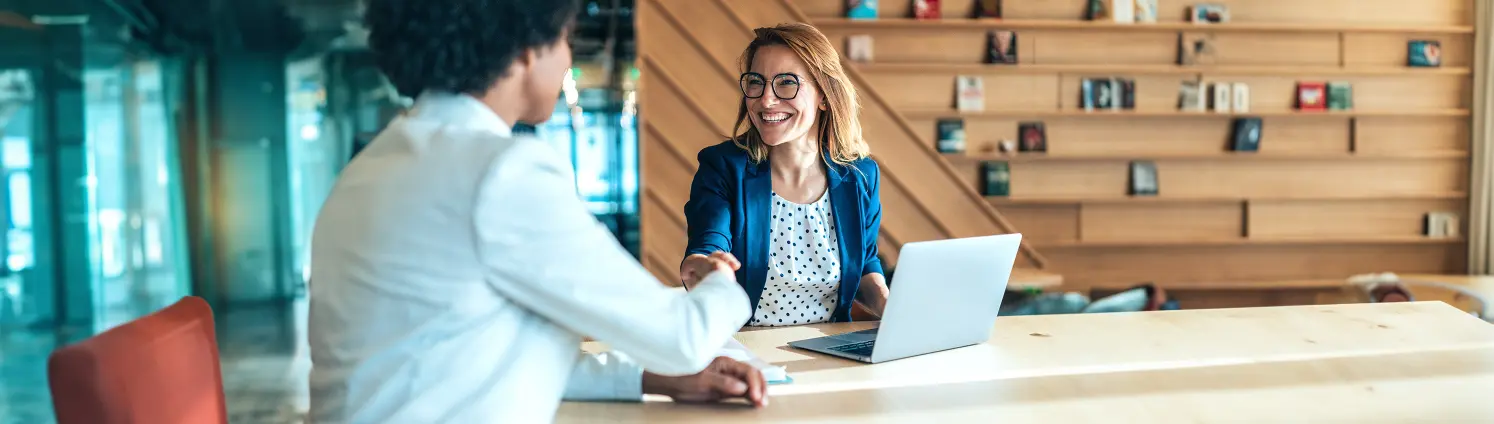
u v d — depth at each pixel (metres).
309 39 6.80
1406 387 1.44
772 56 2.06
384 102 6.88
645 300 1.11
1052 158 5.88
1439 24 6.05
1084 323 1.95
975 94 5.83
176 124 6.60
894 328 1.59
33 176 5.80
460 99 1.11
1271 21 5.96
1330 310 2.08
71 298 5.96
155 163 6.48
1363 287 4.99
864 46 5.73
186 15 6.55
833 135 2.16
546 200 1.06
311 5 6.78
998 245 1.68
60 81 5.94
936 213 5.01
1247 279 6.14
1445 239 6.13
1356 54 6.04
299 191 6.89
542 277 1.06
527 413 1.10
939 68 5.78
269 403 4.67
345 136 6.87
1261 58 5.98
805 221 2.14
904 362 1.63
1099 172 6.00
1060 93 5.91
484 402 1.07
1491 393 1.41
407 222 1.05
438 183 1.05
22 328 5.69
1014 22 5.75
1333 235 6.14
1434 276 5.53
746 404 1.38
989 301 1.72
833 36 5.76
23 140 5.77
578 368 1.41
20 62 5.72
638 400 1.40
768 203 2.13
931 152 4.99
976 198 5.01
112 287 6.24
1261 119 6.01
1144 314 2.05
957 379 1.51
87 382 1.07
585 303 1.08
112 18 6.22
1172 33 5.94
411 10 1.07
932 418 1.30
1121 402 1.37
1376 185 6.15
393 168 1.07
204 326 1.31
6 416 4.35
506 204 1.04
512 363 1.09
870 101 4.96
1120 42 5.92
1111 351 1.69
